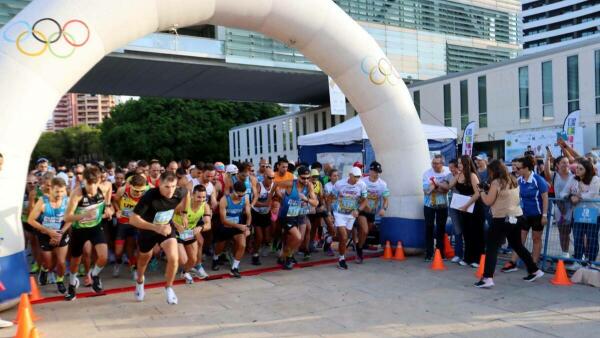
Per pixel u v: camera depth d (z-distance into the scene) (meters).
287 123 34.97
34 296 5.85
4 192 5.32
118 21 6.07
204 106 40.69
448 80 25.50
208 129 39.50
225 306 5.46
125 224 6.93
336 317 4.97
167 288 5.55
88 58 5.91
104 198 6.11
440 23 30.11
